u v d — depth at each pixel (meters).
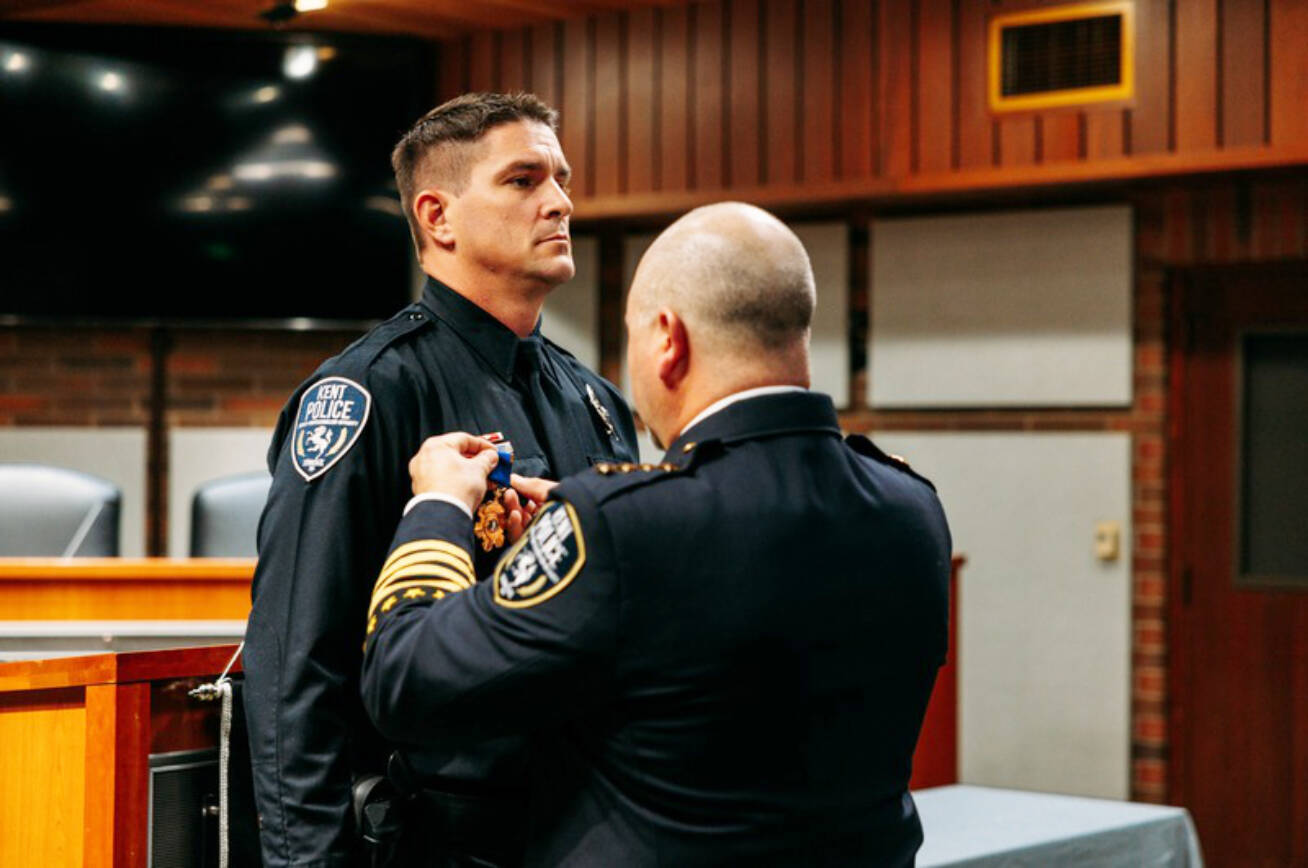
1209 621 4.82
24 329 5.55
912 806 1.40
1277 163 4.28
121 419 5.55
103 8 5.08
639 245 5.37
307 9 4.77
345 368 1.57
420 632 1.27
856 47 4.80
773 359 1.33
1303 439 4.72
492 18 5.12
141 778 1.58
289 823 1.47
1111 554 4.84
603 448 1.79
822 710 1.28
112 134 5.27
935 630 1.37
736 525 1.25
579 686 1.23
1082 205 4.88
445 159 1.64
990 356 4.99
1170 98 4.41
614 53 5.08
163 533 5.55
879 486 1.36
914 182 4.72
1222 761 4.79
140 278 5.32
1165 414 4.82
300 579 1.50
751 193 4.91
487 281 1.64
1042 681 4.93
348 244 5.33
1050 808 2.63
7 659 2.26
